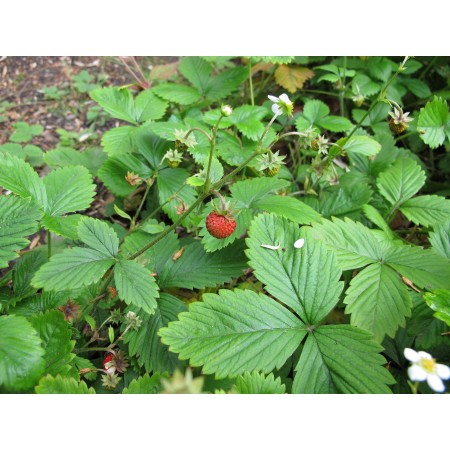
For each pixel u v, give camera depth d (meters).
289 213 0.24
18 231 0.21
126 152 0.34
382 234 0.27
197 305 0.21
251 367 0.20
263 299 0.21
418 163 0.38
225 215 0.21
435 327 0.23
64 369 0.20
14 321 0.19
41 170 0.41
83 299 0.25
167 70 0.44
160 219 0.36
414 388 0.18
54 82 0.51
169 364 0.23
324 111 0.38
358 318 0.21
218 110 0.34
